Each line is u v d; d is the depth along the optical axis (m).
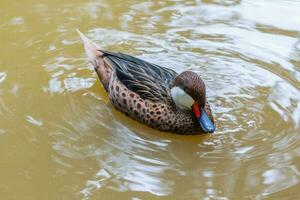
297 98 12.51
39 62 13.67
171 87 11.82
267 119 11.84
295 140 11.20
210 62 13.77
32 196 9.83
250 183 10.15
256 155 10.83
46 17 15.53
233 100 12.45
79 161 10.63
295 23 15.37
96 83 13.04
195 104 11.37
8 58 13.77
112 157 10.77
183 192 9.96
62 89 12.73
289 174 10.34
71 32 14.90
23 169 10.44
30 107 12.09
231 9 16.03
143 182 10.16
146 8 16.08
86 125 11.66
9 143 11.06
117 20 15.48
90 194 9.87
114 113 12.14
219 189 10.03
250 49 14.28
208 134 11.53
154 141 11.38
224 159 10.77
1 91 12.57
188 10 15.99
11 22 15.23
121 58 12.63
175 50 14.24
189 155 10.92
